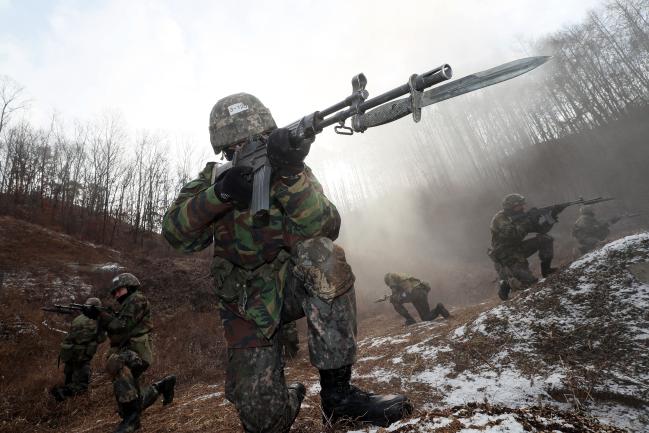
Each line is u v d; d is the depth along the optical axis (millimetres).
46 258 15828
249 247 1569
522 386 2389
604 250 3715
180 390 5086
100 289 14141
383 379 2943
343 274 1535
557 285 3516
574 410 2098
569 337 2771
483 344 3059
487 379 2574
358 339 7129
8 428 4281
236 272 1612
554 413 1526
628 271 3262
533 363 2627
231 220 1616
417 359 3168
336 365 1505
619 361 2369
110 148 30016
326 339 1509
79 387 5289
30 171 29484
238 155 1568
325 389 1637
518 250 5426
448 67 1239
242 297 1555
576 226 8805
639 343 2459
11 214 22125
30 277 13867
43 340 9500
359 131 1417
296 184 1482
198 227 1561
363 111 1377
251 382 1503
